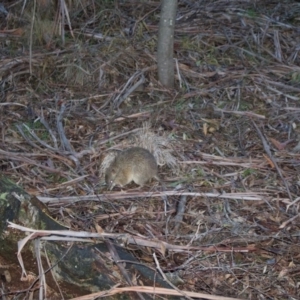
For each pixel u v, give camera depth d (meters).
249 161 7.70
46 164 7.49
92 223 6.43
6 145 7.89
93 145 7.93
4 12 11.00
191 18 11.25
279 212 6.82
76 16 10.84
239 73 9.82
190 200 6.94
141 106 8.93
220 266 6.01
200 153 7.82
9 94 9.11
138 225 6.49
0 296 5.50
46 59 9.65
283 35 10.91
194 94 9.22
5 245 5.45
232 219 6.69
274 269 6.06
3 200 5.49
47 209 5.87
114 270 5.42
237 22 11.14
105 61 9.73
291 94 9.42
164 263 5.96
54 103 8.95
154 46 10.23
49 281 5.46
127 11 11.27
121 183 7.18
